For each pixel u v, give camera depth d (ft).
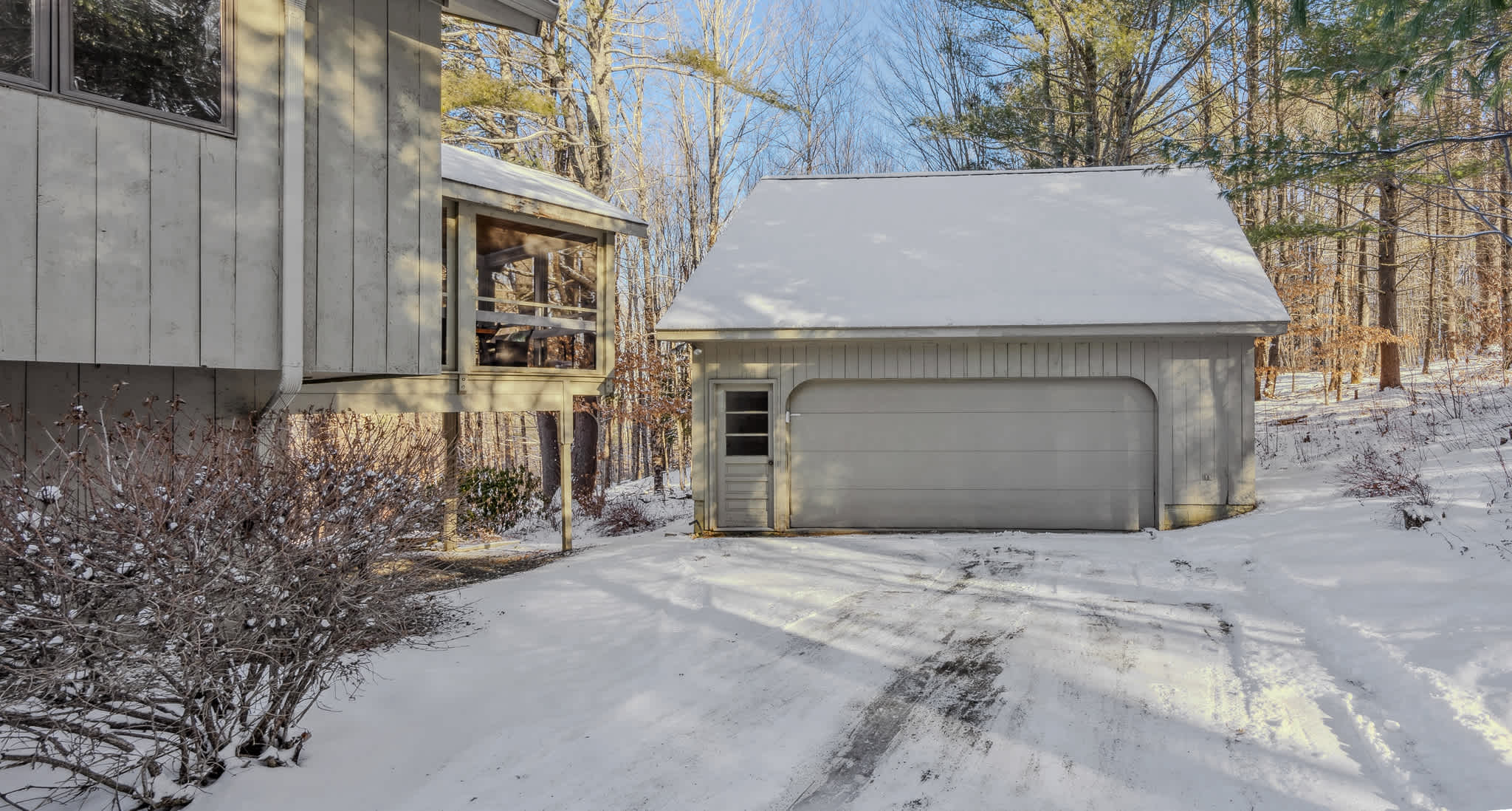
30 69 14.06
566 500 32.86
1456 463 30.22
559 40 56.59
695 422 35.60
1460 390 47.16
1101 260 36.50
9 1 13.88
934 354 34.58
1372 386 63.26
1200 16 54.24
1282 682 15.16
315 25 17.97
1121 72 59.82
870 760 12.58
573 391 33.76
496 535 39.14
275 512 11.43
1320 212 61.87
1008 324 32.94
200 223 16.01
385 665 16.78
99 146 14.75
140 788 10.62
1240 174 25.38
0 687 9.30
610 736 13.52
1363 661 15.43
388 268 19.29
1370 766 11.61
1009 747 12.87
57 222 14.28
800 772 12.22
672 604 22.20
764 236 41.34
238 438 12.83
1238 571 24.90
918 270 37.27
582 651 18.06
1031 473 34.55
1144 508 33.78
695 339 34.60
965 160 76.23
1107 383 34.14
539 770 12.28
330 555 11.61
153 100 15.46
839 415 35.47
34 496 10.45
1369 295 88.38
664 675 16.48
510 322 31.71
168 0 15.61
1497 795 9.98
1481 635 14.92
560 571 26.96
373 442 14.60
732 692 15.56
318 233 18.02
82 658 9.65
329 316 18.22
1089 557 28.30
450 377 29.60
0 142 13.69
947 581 24.94
